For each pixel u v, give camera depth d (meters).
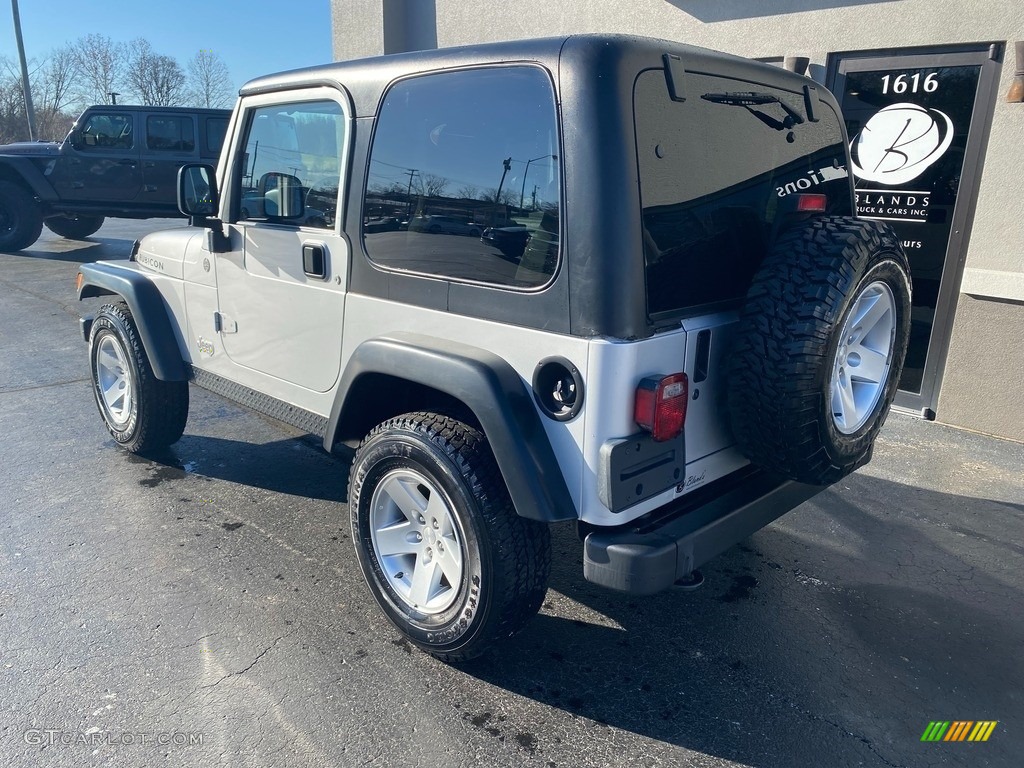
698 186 2.52
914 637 3.12
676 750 2.48
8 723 2.53
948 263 5.31
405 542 2.90
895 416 5.67
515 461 2.38
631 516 2.41
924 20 5.12
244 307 3.62
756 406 2.48
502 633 2.63
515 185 2.43
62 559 3.54
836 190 3.31
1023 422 5.11
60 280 10.40
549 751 2.46
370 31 9.34
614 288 2.24
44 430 5.17
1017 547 3.85
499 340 2.52
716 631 3.13
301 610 3.19
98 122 11.91
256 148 3.49
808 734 2.57
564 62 2.28
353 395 2.95
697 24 6.29
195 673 2.78
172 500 4.17
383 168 2.87
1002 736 2.58
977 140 5.05
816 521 4.11
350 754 2.43
